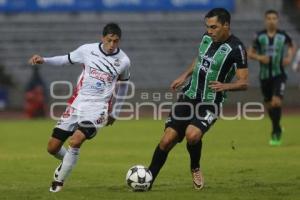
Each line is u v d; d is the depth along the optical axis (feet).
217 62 91.50
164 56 341.21
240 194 90.79
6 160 135.44
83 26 349.41
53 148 94.53
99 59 92.63
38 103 266.16
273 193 91.61
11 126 230.27
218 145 161.17
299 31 362.74
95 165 126.72
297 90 308.40
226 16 90.94
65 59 93.66
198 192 92.63
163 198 87.35
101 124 92.17
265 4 369.71
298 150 149.28
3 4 327.67
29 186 100.42
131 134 196.03
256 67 329.72
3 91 293.84
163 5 340.59
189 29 357.20
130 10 338.34
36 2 330.54
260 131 196.44
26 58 329.72
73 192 92.63
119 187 98.37
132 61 334.65
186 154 142.41
